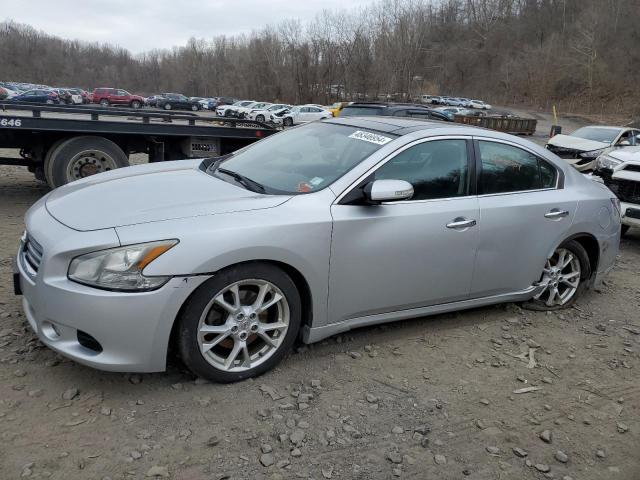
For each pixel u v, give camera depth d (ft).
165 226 9.71
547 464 9.32
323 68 241.55
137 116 27.04
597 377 12.39
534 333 14.30
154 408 9.77
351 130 13.48
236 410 9.91
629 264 22.12
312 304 11.21
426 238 12.26
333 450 9.14
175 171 13.16
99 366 9.44
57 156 25.17
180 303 9.60
